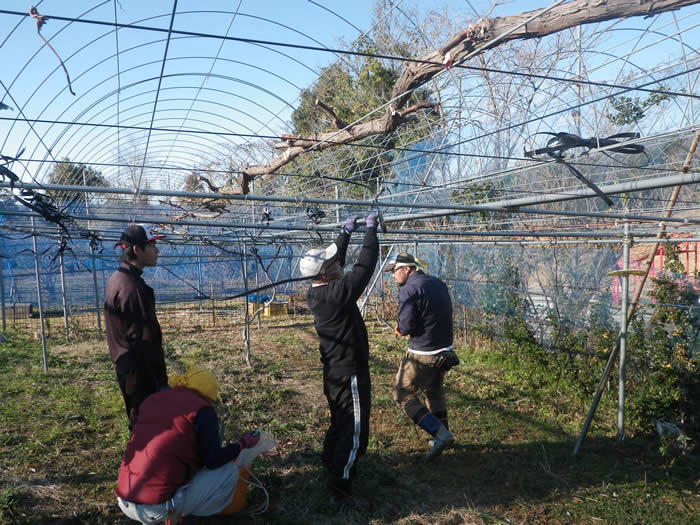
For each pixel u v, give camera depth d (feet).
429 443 16.06
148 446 9.42
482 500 12.64
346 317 11.56
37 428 16.97
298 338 35.68
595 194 11.28
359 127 12.37
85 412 18.63
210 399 10.28
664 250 19.07
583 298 22.02
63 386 22.16
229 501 10.34
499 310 27.84
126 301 10.76
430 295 14.47
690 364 16.31
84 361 27.66
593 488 13.25
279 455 14.88
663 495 12.94
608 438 16.55
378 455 15.11
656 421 16.56
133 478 9.36
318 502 12.19
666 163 18.86
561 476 13.96
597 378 19.77
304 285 56.80
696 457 15.07
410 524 11.43
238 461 10.69
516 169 15.38
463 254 32.12
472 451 15.55
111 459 14.60
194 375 10.27
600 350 19.98
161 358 11.41
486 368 25.73
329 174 24.95
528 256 26.11
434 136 18.86
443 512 11.98
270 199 12.00
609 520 11.80
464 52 8.91
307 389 22.27
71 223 17.47
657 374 17.04
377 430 17.08
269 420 17.89
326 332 11.72
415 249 35.70
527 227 27.66
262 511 11.68
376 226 12.12
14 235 40.68
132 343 10.88
